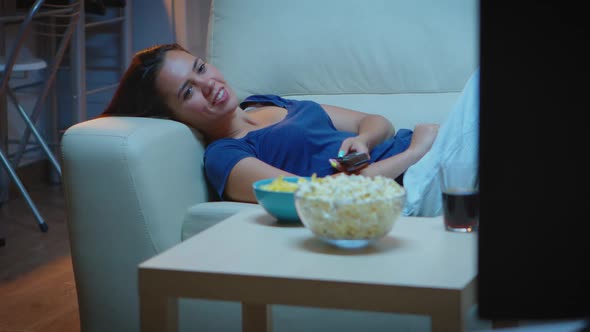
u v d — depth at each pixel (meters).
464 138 1.71
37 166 4.35
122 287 1.77
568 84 0.75
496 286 0.79
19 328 2.26
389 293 1.08
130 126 1.79
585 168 0.76
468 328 1.42
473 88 1.73
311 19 2.35
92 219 1.76
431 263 1.17
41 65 3.46
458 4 2.29
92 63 4.55
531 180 0.77
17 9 4.06
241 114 2.16
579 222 0.77
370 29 2.32
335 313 1.53
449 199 1.34
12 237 3.27
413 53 2.29
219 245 1.29
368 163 1.99
